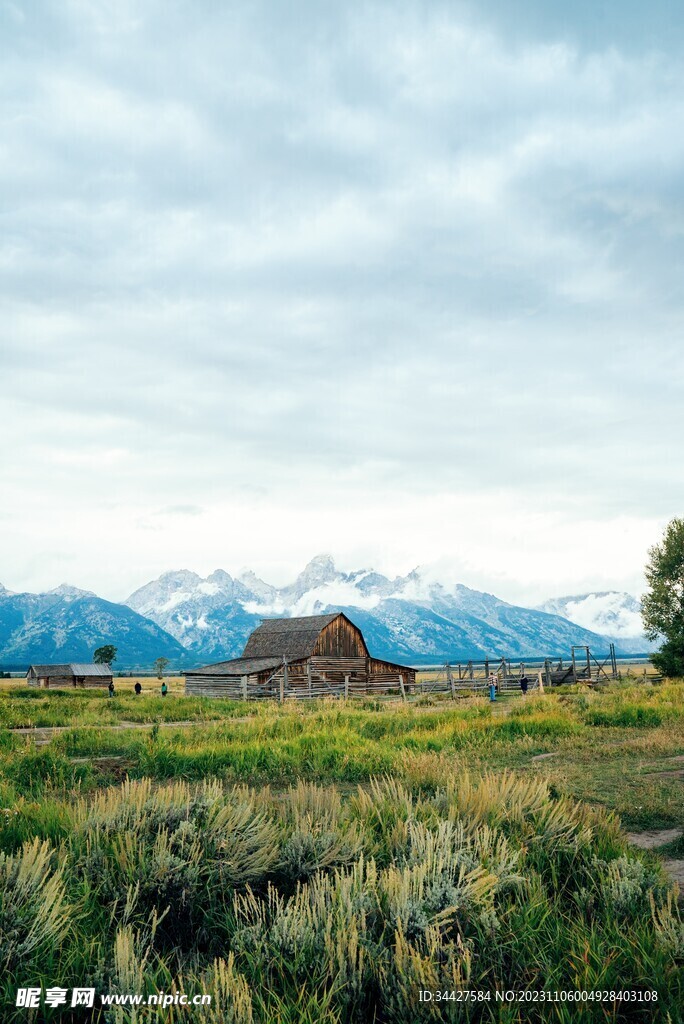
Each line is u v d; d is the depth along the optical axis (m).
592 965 4.45
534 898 5.23
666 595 44.75
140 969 4.18
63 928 4.75
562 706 26.81
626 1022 4.05
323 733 17.80
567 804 7.85
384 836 6.63
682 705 23.73
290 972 4.32
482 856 5.67
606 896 5.48
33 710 31.28
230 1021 3.74
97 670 112.50
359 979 4.22
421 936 4.57
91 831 6.22
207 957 4.90
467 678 50.22
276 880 6.00
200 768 14.22
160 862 5.41
